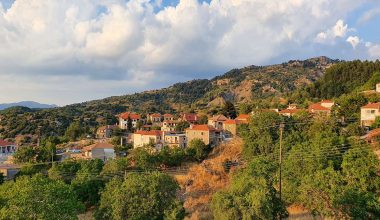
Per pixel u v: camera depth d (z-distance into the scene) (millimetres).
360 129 86062
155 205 46969
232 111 189125
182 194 78188
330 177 44125
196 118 182125
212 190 76250
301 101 186125
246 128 115375
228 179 81188
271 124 93125
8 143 147875
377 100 115812
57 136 194625
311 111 126188
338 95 179875
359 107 110625
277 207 43125
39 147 126125
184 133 143250
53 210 37188
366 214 39031
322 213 41312
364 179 47875
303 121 93500
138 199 46938
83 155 127188
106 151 126750
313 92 192750
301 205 52250
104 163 108625
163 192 48562
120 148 139125
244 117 153250
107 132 189500
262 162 58562
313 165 57375
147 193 47656
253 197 40562
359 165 50531
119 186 50812
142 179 48938
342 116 105750
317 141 68188
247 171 57719
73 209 39312
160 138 139250
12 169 103625
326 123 87438
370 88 161000
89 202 72688
